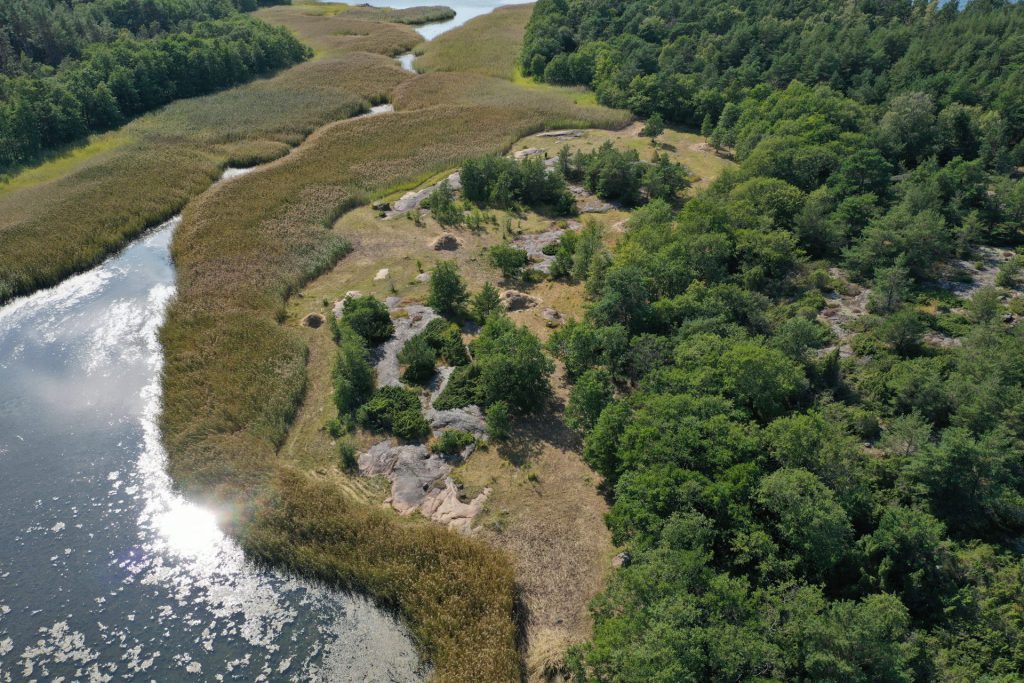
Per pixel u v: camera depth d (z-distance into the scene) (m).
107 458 41.84
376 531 35.53
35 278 59.25
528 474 39.47
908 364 41.22
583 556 34.78
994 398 36.53
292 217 70.00
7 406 46.09
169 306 55.62
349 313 51.19
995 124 73.25
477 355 46.75
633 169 73.88
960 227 58.94
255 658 30.67
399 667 30.19
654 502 31.86
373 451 41.38
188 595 33.59
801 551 30.08
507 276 60.19
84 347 52.19
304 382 47.06
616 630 26.67
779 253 54.59
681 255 53.66
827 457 32.97
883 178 64.50
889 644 24.98
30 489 39.53
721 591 26.95
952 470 32.91
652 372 41.28
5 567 34.91
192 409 44.53
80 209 69.69
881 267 53.59
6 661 30.69
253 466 39.97
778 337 43.84
